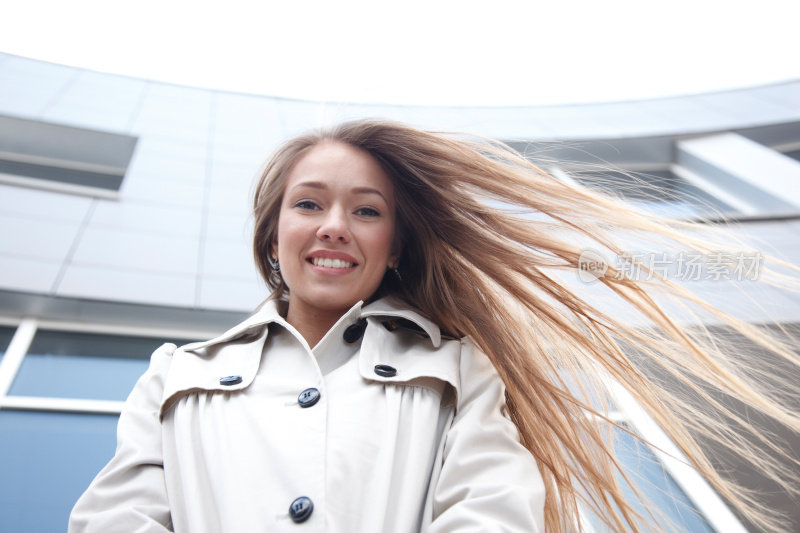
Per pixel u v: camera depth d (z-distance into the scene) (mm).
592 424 1780
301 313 1730
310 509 1206
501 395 1630
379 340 1636
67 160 7102
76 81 8172
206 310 4988
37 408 3891
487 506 1219
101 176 7102
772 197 6738
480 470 1338
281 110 8797
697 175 7793
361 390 1486
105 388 4262
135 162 6734
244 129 8094
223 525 1229
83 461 3643
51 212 5707
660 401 1891
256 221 1993
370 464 1324
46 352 4469
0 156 6887
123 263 5320
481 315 1879
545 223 1978
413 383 1514
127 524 1284
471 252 1910
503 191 1954
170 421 1489
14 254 5102
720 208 6992
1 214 5508
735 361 2318
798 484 3154
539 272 1923
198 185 6668
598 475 1713
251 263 5684
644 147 8031
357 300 1722
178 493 1359
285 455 1299
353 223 1721
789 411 2379
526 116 9250
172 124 7766
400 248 1960
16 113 6973
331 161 1792
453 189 1930
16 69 8039
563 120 9078
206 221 6125
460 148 1961
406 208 1934
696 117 8688
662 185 7781
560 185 1982
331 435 1353
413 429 1418
